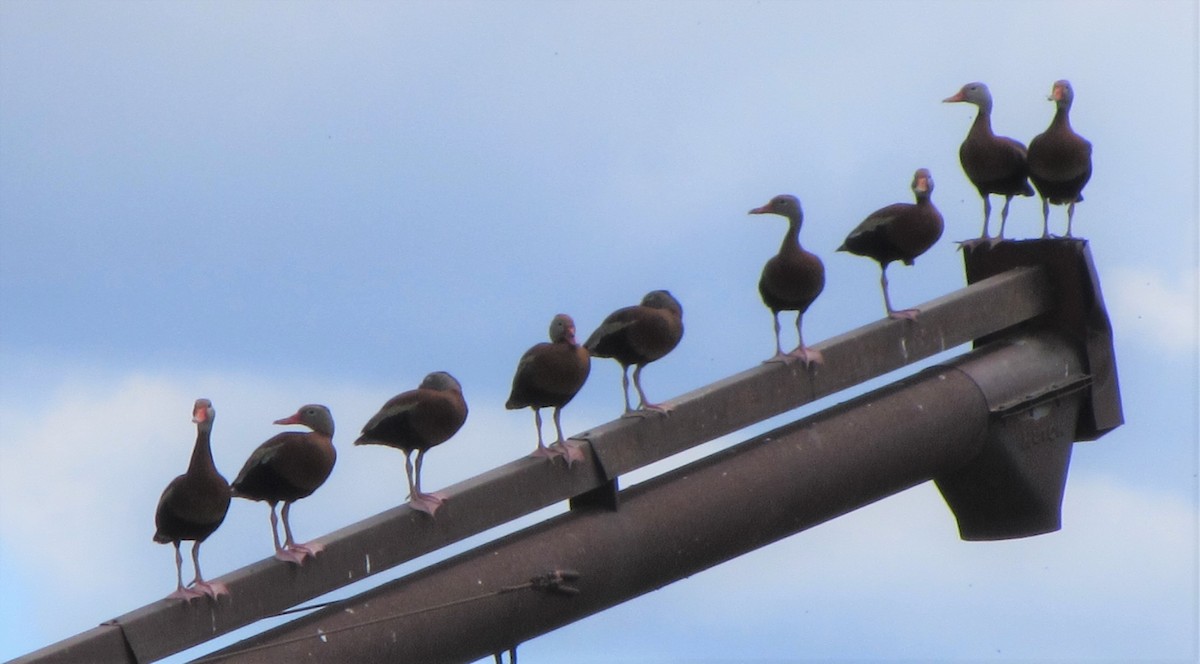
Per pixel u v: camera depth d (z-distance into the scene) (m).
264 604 16.50
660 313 18.80
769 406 19.06
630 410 18.47
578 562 17.39
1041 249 21.02
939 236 20.53
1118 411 20.95
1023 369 20.33
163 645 16.06
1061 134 21.67
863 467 18.97
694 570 18.30
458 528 17.28
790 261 19.62
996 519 20.64
